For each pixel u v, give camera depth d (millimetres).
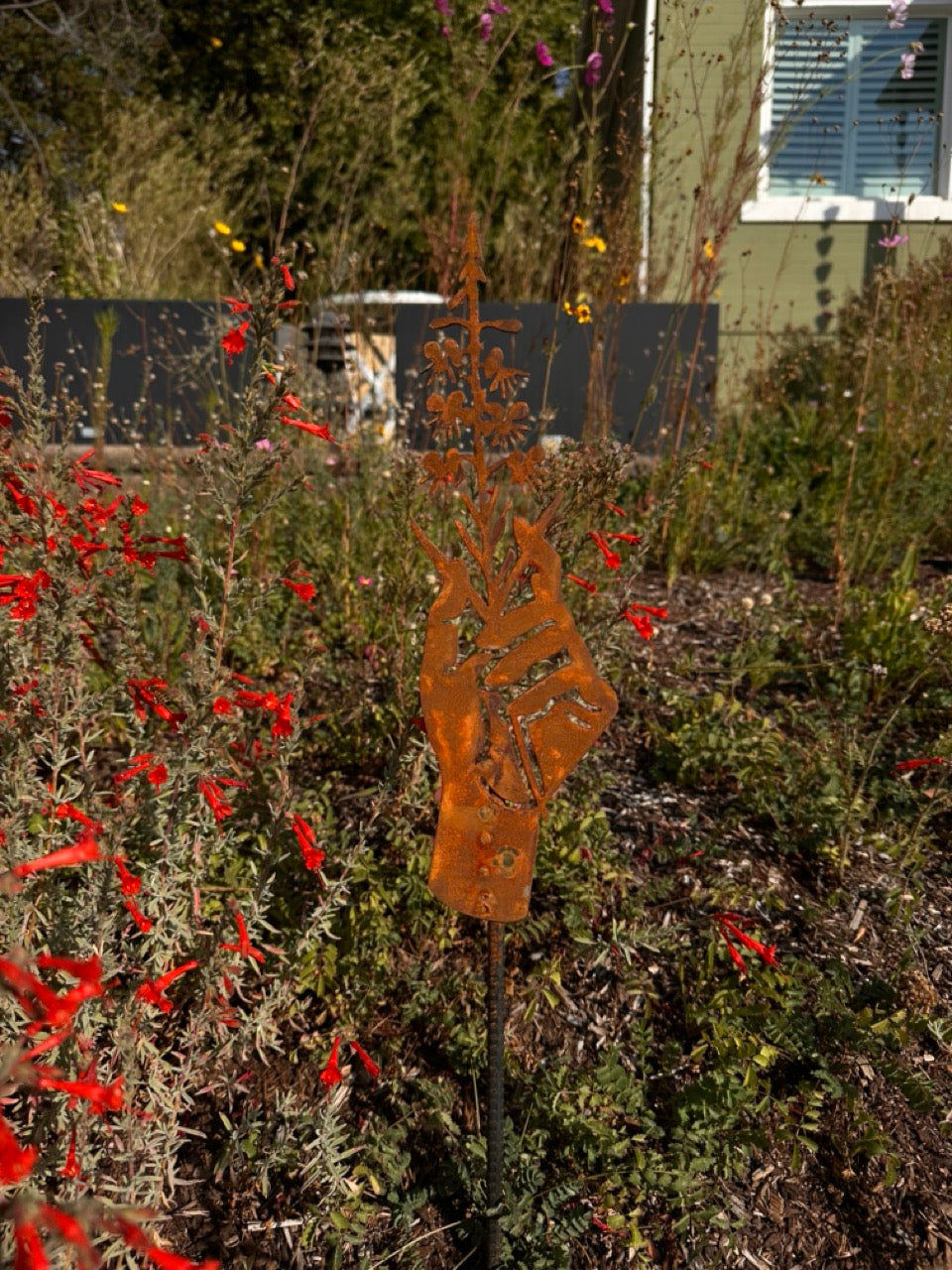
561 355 5773
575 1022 2254
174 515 3551
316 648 3012
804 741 3168
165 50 14617
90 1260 718
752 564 4684
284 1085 2090
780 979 2240
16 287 6211
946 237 6086
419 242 7672
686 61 7051
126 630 2068
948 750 2969
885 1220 1927
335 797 2738
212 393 4457
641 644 3725
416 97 7574
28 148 13430
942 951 2447
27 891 1729
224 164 10984
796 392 6844
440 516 2992
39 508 1735
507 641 1440
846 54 7684
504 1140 1947
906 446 5141
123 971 1858
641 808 2834
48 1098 1742
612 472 2389
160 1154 1762
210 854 2191
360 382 4863
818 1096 2057
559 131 10758
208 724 1728
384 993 2264
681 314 5238
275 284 1665
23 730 1840
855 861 2701
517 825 1464
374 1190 1933
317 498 4109
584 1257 1877
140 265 8336
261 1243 1846
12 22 12977
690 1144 1965
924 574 4508
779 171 7871
